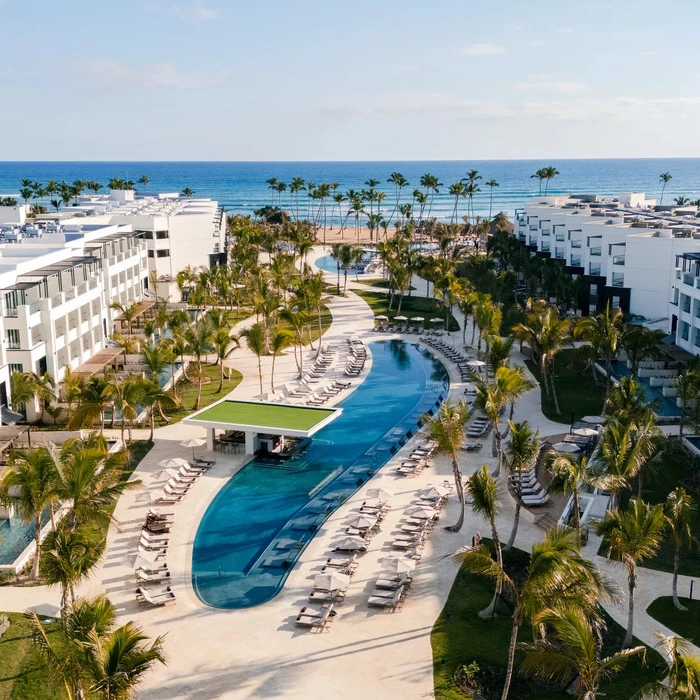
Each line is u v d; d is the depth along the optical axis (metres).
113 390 54.03
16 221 103.88
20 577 39.31
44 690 30.02
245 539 44.78
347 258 127.38
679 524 35.91
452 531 44.66
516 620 27.42
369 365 85.44
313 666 31.91
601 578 28.00
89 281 76.75
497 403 47.72
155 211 134.38
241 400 64.62
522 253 124.06
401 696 29.95
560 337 64.50
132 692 25.17
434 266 113.94
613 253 98.69
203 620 35.53
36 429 60.59
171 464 52.91
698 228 100.94
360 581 39.03
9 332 62.34
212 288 119.69
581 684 25.31
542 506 48.00
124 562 40.94
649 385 72.50
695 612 36.09
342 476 54.41
